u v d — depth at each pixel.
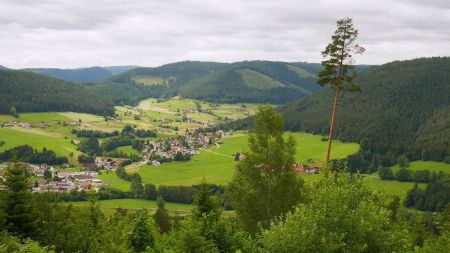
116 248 26.81
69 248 38.25
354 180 25.16
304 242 20.94
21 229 38.03
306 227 21.53
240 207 33.47
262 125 33.19
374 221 21.95
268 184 32.97
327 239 21.11
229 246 25.16
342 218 21.91
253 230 32.59
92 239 38.31
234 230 26.58
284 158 32.88
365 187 24.59
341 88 38.34
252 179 33.12
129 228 24.69
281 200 32.50
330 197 22.89
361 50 37.31
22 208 38.47
